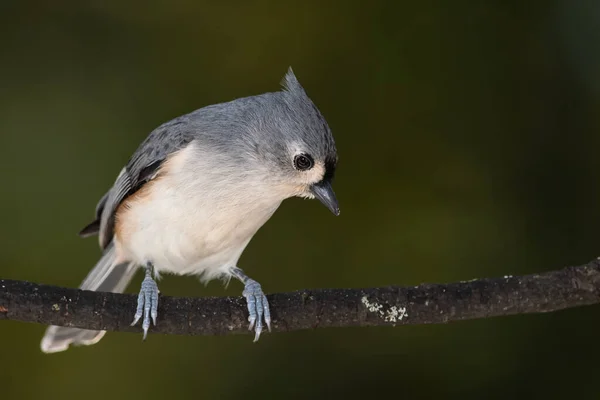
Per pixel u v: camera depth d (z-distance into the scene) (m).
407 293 7.61
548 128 11.85
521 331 10.70
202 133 8.70
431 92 12.02
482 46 12.09
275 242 11.42
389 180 11.71
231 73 11.98
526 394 10.53
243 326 7.68
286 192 8.66
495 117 11.91
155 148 8.84
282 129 8.45
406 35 12.12
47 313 7.37
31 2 12.10
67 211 11.20
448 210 11.48
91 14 12.08
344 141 11.86
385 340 10.89
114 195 9.30
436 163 11.77
